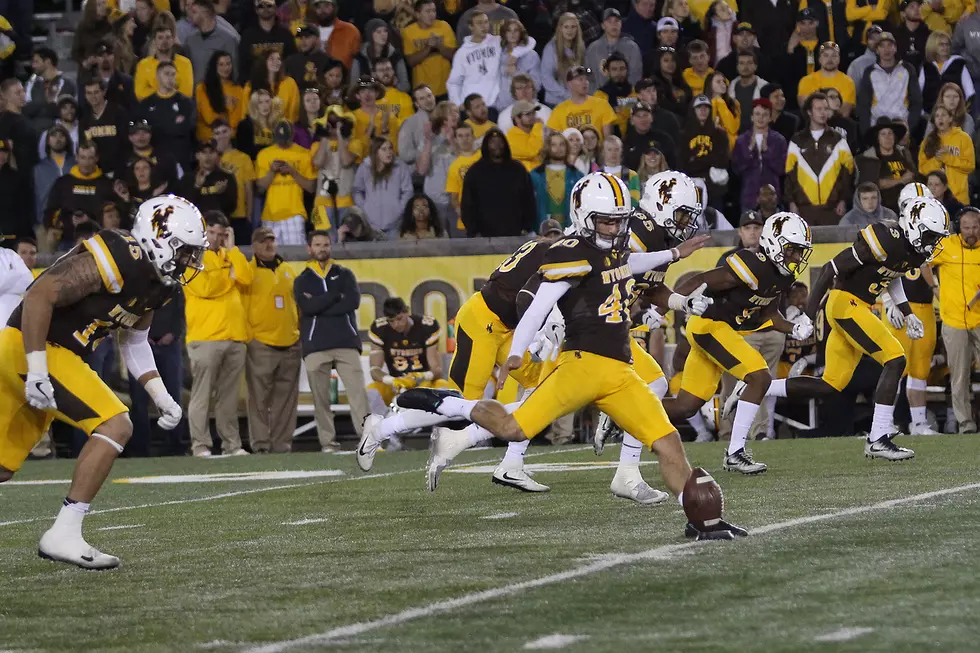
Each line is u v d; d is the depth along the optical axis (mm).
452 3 50844
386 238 43500
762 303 26766
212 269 38844
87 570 16250
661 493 21656
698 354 27594
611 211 16969
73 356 16344
